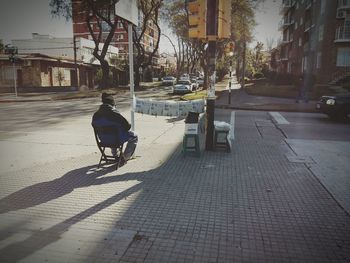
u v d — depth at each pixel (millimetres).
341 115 12211
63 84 38625
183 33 39938
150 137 8750
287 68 52594
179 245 3178
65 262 2893
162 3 38781
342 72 33406
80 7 33875
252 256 2998
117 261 2910
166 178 5180
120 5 5438
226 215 3840
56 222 3666
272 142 8172
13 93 32344
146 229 3496
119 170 5621
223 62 57375
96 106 18844
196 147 6504
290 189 4711
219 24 6328
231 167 5816
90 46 45562
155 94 30359
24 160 6371
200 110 7516
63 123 11695
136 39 40562
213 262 2904
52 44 44375
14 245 3180
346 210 3992
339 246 3174
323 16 34312
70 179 5152
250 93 28188
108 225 3586
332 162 6207
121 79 49281
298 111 15727
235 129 10359
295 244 3207
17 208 4047
